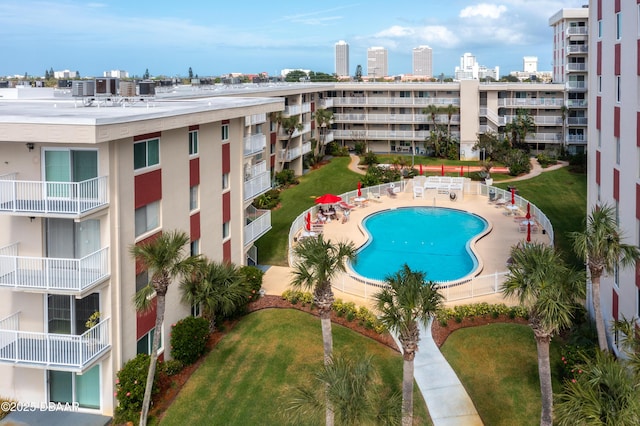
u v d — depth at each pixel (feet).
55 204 63.87
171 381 73.72
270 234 141.69
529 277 53.42
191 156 84.12
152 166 74.02
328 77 315.17
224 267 88.84
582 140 251.39
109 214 65.62
